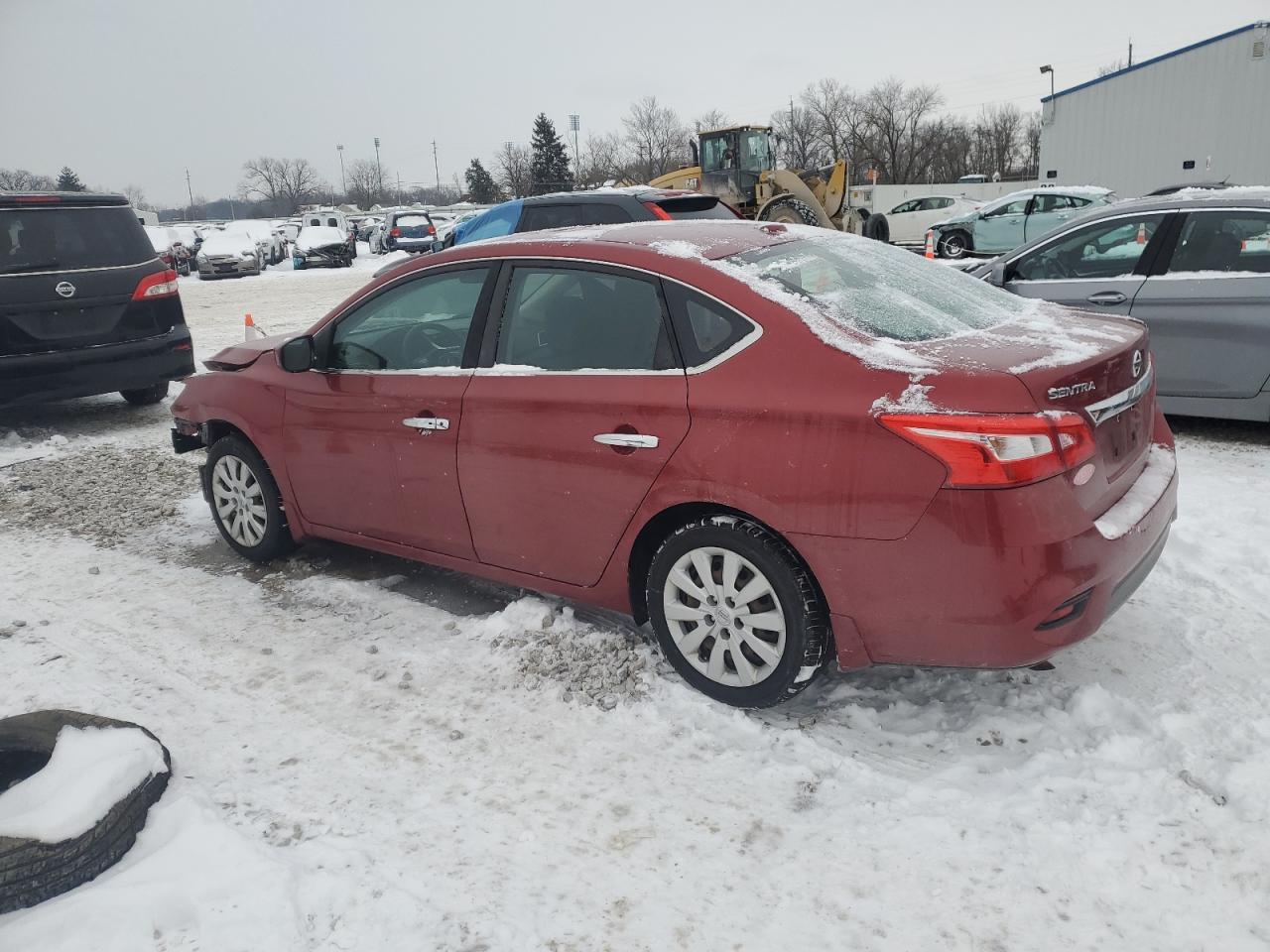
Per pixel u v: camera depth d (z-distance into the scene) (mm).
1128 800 2678
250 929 2342
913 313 3215
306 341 4219
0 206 7355
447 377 3799
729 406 3002
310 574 4707
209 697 3518
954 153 79250
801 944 2260
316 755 3117
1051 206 19625
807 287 3223
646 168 83625
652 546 3408
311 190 127938
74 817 2543
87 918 2361
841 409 2799
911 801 2742
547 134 83500
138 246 8172
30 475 6668
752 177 18797
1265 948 2176
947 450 2639
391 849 2635
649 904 2406
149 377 8211
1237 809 2615
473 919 2369
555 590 3674
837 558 2855
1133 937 2230
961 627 2744
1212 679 3314
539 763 3029
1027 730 3072
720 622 3193
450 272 3887
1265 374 5848
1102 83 28219
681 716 3229
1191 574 4164
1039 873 2439
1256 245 5879
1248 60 25438
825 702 3326
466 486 3750
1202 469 5668
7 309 7293
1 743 2926
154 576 4754
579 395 3355
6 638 4074
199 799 2834
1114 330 3311
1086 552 2705
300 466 4422
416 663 3703
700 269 3211
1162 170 27531
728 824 2693
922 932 2279
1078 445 2689
